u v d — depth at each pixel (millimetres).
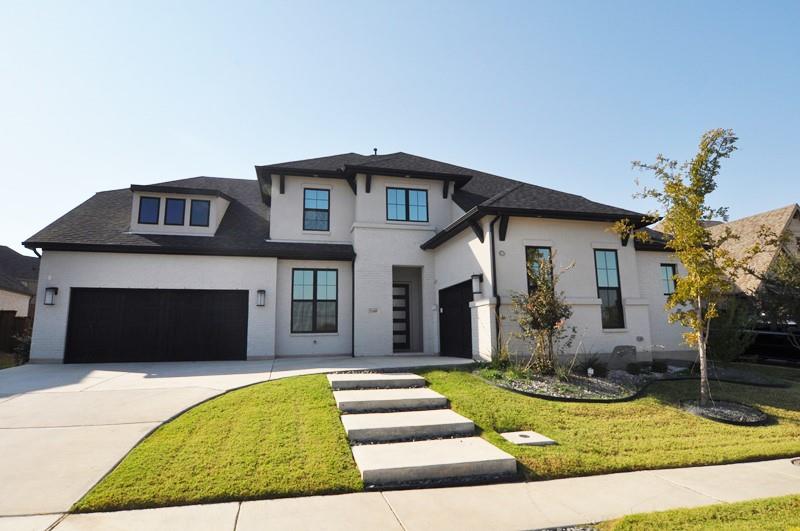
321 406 7199
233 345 14445
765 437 7164
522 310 10750
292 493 4555
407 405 7539
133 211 14922
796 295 12508
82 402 7461
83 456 5199
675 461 5855
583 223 12422
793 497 4645
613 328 12211
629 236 12359
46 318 13148
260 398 7582
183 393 8062
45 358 12977
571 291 11953
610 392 9125
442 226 16625
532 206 11734
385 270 15922
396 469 4988
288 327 15406
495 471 5266
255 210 18156
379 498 4562
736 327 12258
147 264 14094
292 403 7305
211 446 5535
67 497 4258
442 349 15266
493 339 11078
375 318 15609
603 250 12602
